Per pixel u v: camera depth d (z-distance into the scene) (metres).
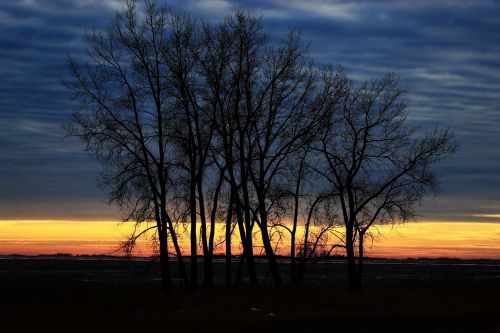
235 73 42.25
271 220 45.06
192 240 43.25
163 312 33.22
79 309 34.94
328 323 29.28
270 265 44.66
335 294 41.97
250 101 42.34
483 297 42.12
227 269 44.56
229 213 43.28
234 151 43.69
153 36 41.31
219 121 42.72
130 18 41.03
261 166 43.44
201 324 29.17
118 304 36.84
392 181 45.62
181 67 41.28
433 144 45.12
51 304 36.97
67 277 84.19
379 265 182.00
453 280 80.94
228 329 27.77
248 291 42.28
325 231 46.41
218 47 42.00
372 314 32.16
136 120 41.16
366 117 45.62
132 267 128.75
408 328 28.28
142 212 41.78
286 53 42.69
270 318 30.77
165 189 41.97
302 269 46.50
